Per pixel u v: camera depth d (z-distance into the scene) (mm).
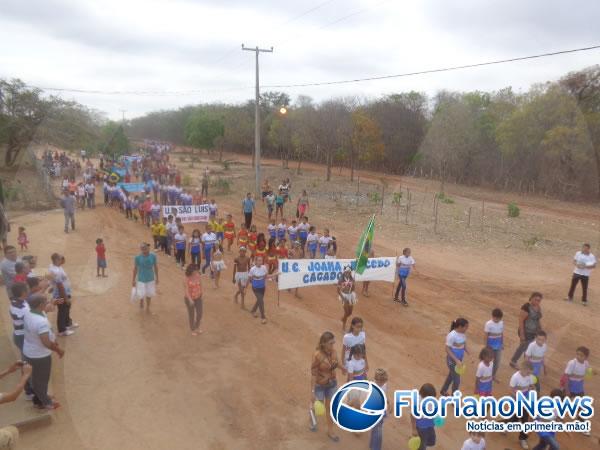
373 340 9469
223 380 7254
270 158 54688
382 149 25953
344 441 6055
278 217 22719
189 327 9117
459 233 16047
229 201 25734
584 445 6309
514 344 5688
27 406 6070
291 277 11383
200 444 5715
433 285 12680
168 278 12234
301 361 8211
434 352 9000
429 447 5996
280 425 6270
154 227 12508
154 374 7133
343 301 9758
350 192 28781
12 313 6195
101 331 8250
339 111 35531
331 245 14062
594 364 8141
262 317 10000
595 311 10266
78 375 6895
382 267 11891
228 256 15820
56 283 6863
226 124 43969
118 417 6031
